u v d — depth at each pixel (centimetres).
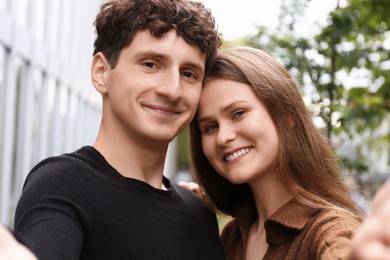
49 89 616
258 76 174
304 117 182
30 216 119
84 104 849
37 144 579
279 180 178
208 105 176
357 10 341
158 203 149
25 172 521
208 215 169
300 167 178
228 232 204
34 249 110
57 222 118
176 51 146
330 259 134
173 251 146
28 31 513
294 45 329
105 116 153
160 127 147
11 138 475
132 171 150
